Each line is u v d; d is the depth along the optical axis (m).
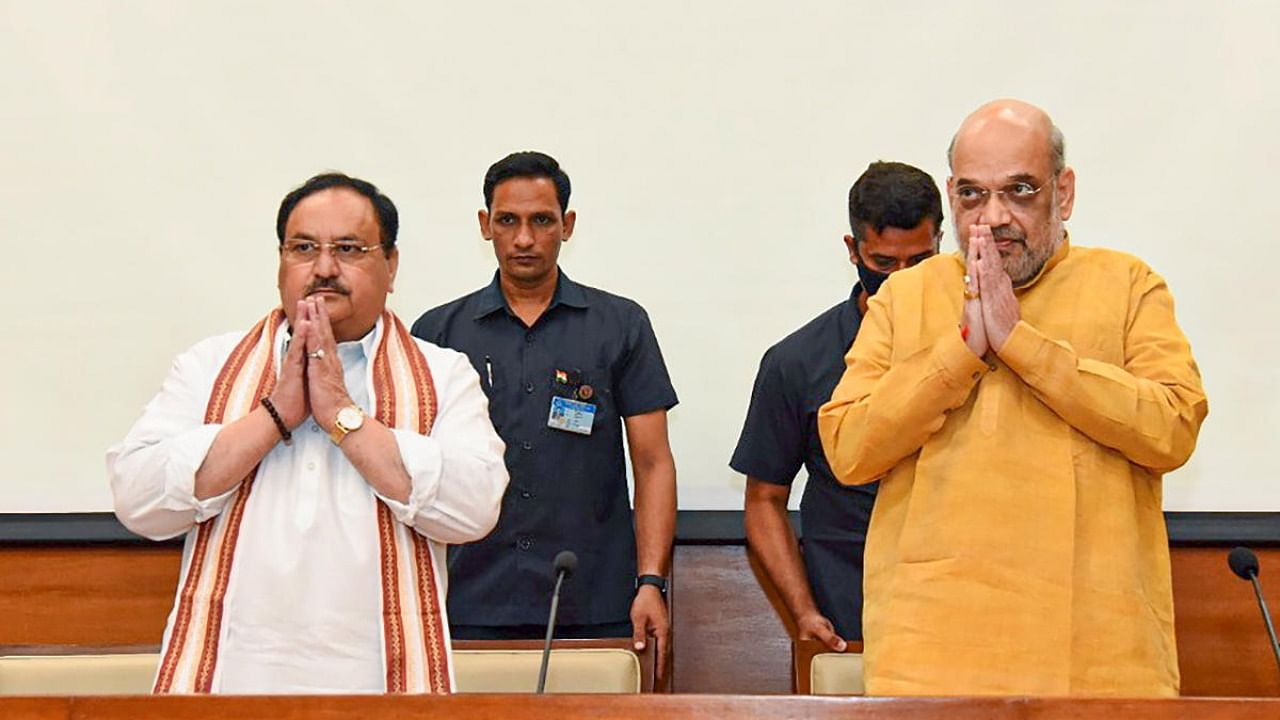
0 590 3.41
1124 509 2.10
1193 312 3.40
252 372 2.34
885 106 3.52
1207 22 3.46
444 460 2.22
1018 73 3.49
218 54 3.60
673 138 3.55
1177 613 3.31
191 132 3.58
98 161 3.57
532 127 3.57
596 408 3.15
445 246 3.54
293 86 3.59
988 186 2.15
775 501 3.15
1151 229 3.42
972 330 2.07
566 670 2.68
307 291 2.32
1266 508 3.34
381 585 2.20
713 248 3.52
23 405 3.50
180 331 3.53
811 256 3.51
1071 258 2.23
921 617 2.06
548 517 3.08
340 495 2.24
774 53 3.55
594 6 3.58
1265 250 3.41
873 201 2.95
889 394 2.13
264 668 2.14
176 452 2.18
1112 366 2.09
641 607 2.97
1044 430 2.10
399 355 2.39
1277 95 3.44
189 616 2.18
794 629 3.14
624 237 3.53
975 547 2.06
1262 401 3.37
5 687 2.70
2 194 3.57
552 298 3.21
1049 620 2.02
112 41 3.60
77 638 3.38
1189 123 3.44
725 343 3.50
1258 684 3.28
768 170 3.53
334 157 3.57
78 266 3.55
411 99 3.58
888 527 2.20
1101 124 3.46
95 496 3.47
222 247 3.55
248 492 2.24
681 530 3.40
